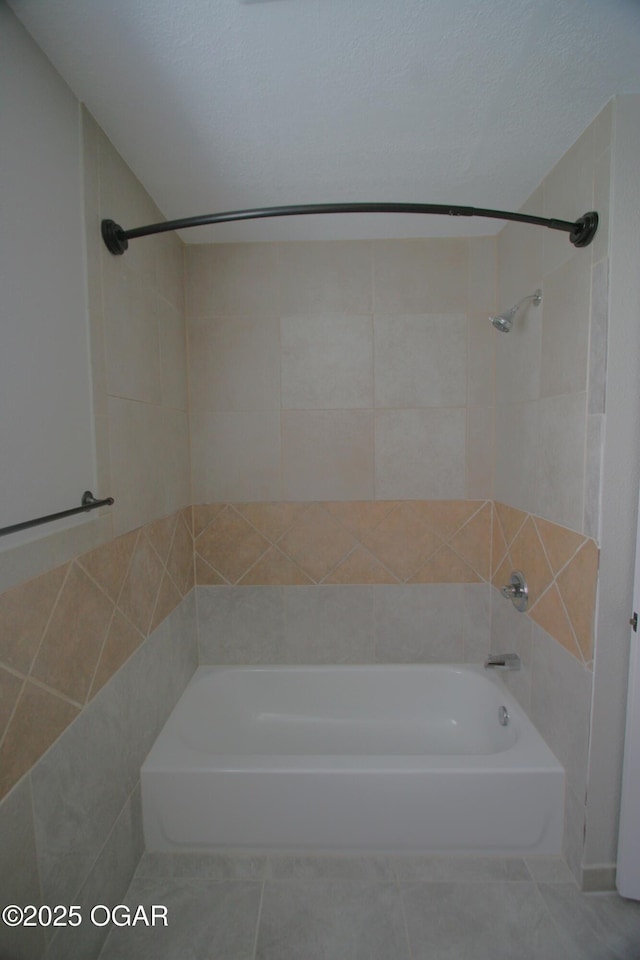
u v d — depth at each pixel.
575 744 1.14
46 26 0.77
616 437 1.00
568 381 1.15
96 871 0.98
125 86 0.91
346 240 1.64
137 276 1.23
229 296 1.66
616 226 0.96
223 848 1.23
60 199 0.88
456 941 1.01
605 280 0.98
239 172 1.22
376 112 1.00
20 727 0.75
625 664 1.05
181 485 1.61
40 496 0.81
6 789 0.71
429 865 1.19
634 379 0.99
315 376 1.68
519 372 1.45
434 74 0.89
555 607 1.23
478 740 1.63
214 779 1.21
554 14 0.77
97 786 1.00
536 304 1.32
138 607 1.23
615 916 1.06
